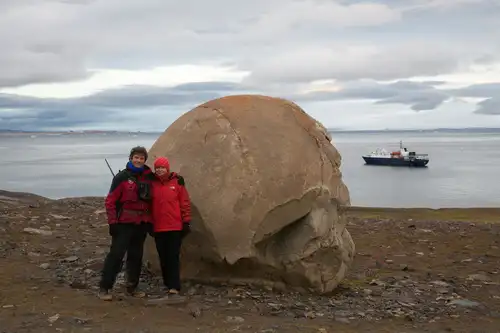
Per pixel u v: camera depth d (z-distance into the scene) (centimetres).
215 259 666
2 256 833
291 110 732
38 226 1097
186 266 694
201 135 705
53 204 1456
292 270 676
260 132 693
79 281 695
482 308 661
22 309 575
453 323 600
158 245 654
